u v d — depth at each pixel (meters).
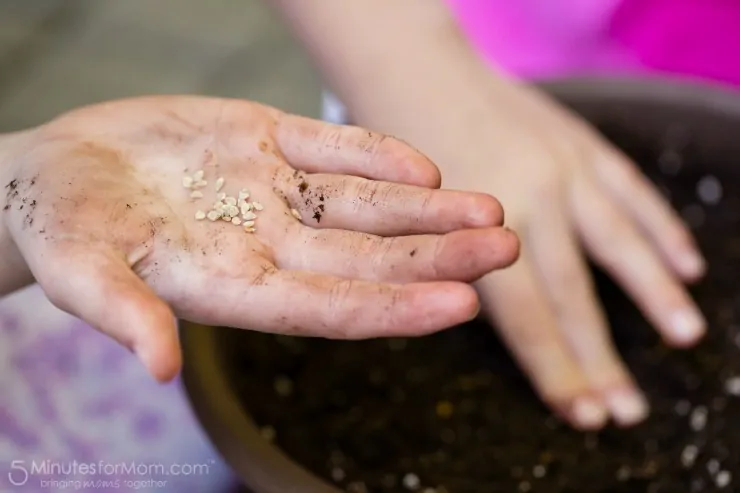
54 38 0.99
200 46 1.00
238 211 0.43
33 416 0.54
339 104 0.62
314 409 0.53
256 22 1.04
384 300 0.40
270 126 0.45
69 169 0.42
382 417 0.53
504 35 0.76
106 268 0.39
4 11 1.02
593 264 0.59
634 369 0.55
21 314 0.57
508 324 0.53
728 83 0.72
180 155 0.44
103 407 0.54
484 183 0.55
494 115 0.56
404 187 0.42
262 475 0.45
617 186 0.58
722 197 0.62
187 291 0.41
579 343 0.54
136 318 0.37
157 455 0.53
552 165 0.55
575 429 0.53
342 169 0.44
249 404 0.52
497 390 0.54
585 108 0.61
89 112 0.44
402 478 0.51
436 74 0.57
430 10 0.59
